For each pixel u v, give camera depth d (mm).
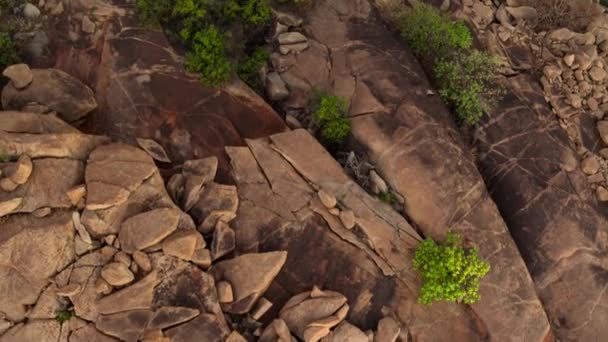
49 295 9406
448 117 13320
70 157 10227
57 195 9828
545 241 12977
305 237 11336
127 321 9477
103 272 9477
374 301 11367
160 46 12289
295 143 12156
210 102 12203
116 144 10766
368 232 11633
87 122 11609
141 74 11945
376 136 12672
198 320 9742
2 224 9445
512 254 12195
